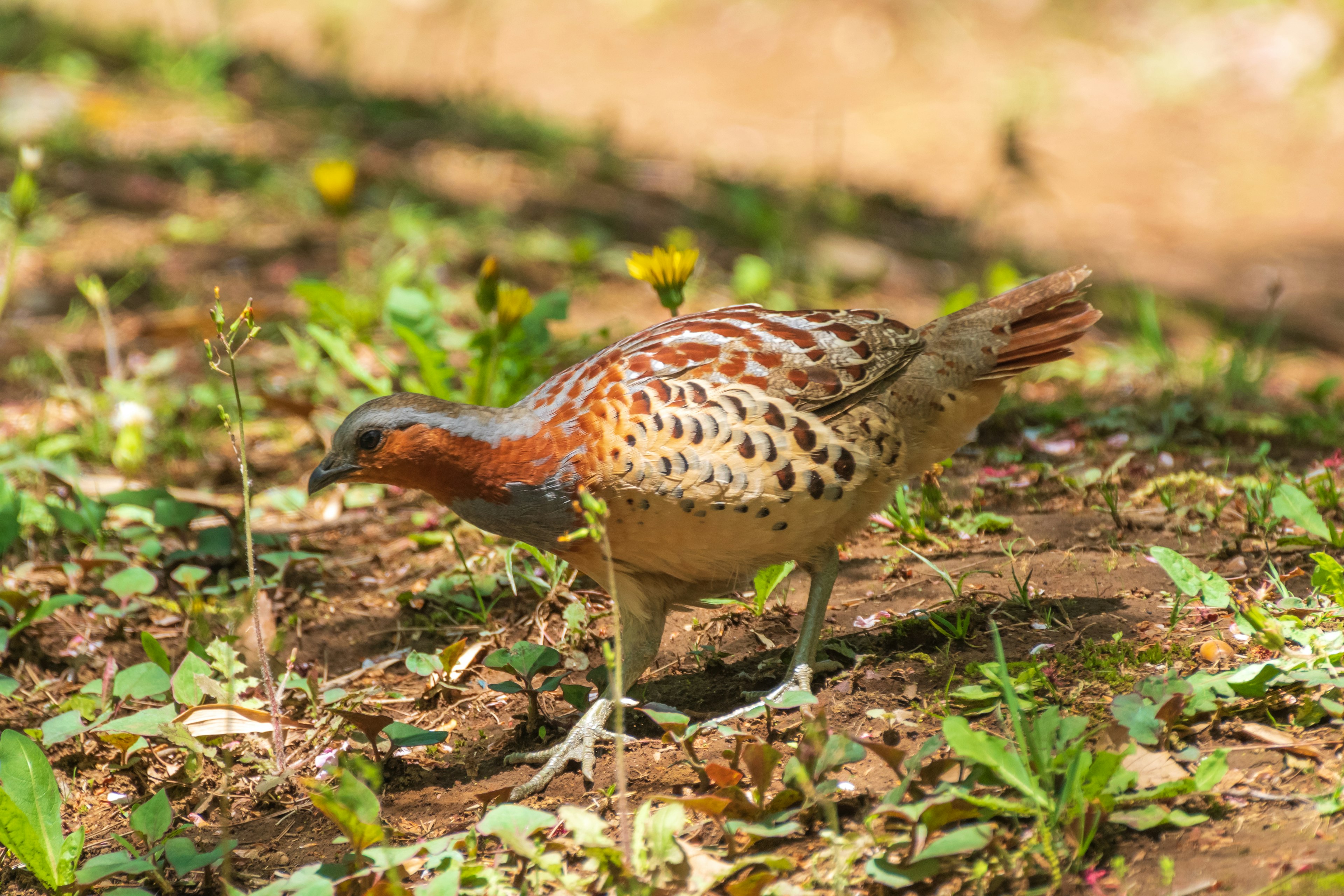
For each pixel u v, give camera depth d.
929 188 25.61
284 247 15.05
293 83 23.77
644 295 14.84
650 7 34.53
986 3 33.66
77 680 7.31
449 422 5.93
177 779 6.21
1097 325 16.88
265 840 5.71
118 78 22.16
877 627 6.85
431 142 21.19
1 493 8.23
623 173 21.25
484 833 5.04
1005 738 5.43
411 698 6.83
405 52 31.33
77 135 18.33
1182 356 13.49
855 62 32.06
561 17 34.56
